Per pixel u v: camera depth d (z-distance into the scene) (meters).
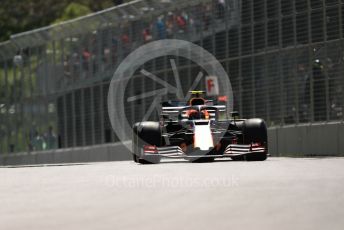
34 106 129.00
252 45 89.50
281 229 23.14
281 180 39.34
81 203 31.83
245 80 90.81
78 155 119.00
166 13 102.50
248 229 23.34
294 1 83.69
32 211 29.97
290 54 84.44
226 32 93.44
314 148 81.50
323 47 80.44
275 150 86.81
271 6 86.81
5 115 137.00
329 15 79.62
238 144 61.16
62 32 121.06
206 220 25.58
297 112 83.75
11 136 135.50
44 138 126.62
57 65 122.50
